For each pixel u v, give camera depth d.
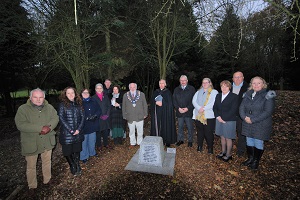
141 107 4.82
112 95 5.36
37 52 7.56
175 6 6.38
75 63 7.27
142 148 3.83
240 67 14.88
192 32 7.53
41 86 12.20
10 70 11.22
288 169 3.45
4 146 6.05
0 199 3.28
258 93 3.46
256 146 3.50
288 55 12.79
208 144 4.28
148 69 12.73
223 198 2.88
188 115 4.65
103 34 7.79
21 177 3.97
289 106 6.32
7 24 7.18
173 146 4.86
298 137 4.54
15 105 14.05
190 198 2.90
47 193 3.17
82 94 4.14
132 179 3.44
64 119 3.38
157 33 7.47
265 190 2.97
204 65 14.88
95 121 4.22
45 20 6.62
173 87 15.21
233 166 3.73
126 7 7.78
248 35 10.97
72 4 6.64
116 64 7.62
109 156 4.43
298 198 2.73
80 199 2.99
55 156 4.64
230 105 3.75
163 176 3.49
